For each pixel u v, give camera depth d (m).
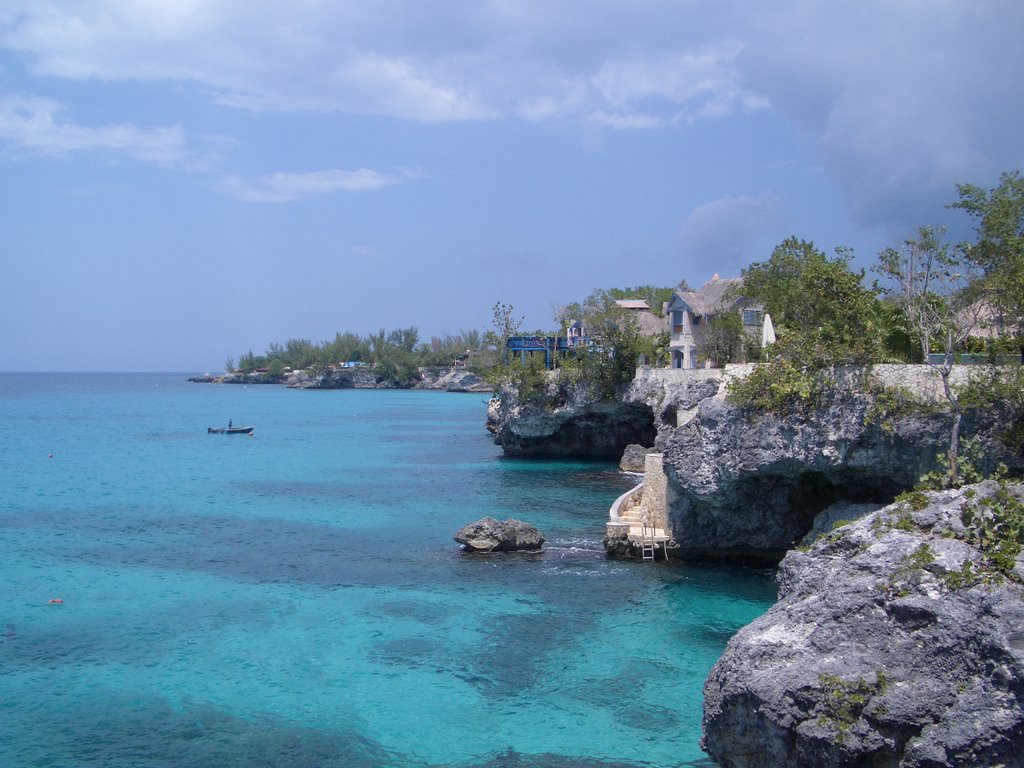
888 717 14.90
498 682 25.77
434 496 60.53
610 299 78.69
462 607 32.94
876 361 34.44
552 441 84.31
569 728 22.81
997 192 31.02
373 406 181.25
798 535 38.12
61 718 23.42
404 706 24.16
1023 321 29.50
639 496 48.00
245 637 29.70
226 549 43.31
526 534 42.59
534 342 99.88
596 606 33.00
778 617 17.73
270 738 22.30
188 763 20.98
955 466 26.31
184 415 152.88
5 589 35.84
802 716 15.76
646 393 70.88
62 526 49.69
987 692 14.16
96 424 131.38
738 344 66.00
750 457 35.19
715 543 39.44
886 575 16.61
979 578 15.34
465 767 20.81
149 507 56.34
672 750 21.62
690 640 29.20
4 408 174.75
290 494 61.81
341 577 37.53
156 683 25.75
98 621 31.52
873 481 33.78
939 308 35.22
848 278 40.34
